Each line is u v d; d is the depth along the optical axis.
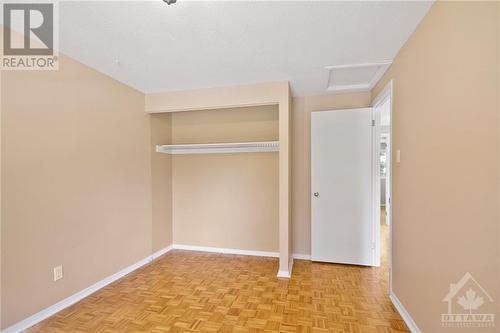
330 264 3.12
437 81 1.47
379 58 2.23
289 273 2.75
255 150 3.47
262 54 2.14
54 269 2.03
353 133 3.07
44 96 1.96
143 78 2.68
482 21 1.10
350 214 3.08
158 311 2.07
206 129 3.67
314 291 2.41
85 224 2.32
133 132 2.96
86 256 2.33
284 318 1.97
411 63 1.84
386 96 2.54
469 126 1.19
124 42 1.93
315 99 3.32
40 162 1.93
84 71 2.31
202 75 2.61
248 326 1.87
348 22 1.68
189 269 2.97
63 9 1.51
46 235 1.97
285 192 2.73
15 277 1.76
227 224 3.58
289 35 1.84
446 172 1.38
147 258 3.19
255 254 3.47
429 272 1.57
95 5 1.47
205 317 1.98
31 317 1.86
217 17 1.60
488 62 1.07
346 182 3.09
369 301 2.23
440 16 1.43
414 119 1.79
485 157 1.09
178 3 1.45
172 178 3.79
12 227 1.74
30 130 1.86
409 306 1.87
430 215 1.56
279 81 2.77
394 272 2.20
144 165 3.16
